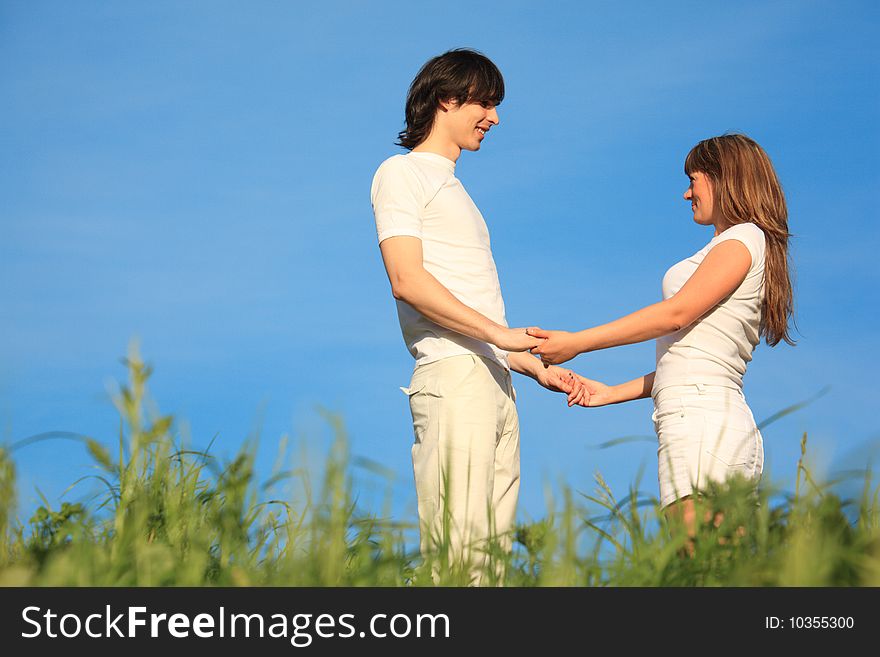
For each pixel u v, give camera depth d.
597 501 2.29
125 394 2.38
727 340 2.97
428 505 2.95
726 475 2.31
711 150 3.15
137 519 2.15
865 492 2.13
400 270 2.97
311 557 2.05
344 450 2.08
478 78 3.21
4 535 2.24
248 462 2.33
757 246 2.99
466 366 3.00
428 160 3.21
